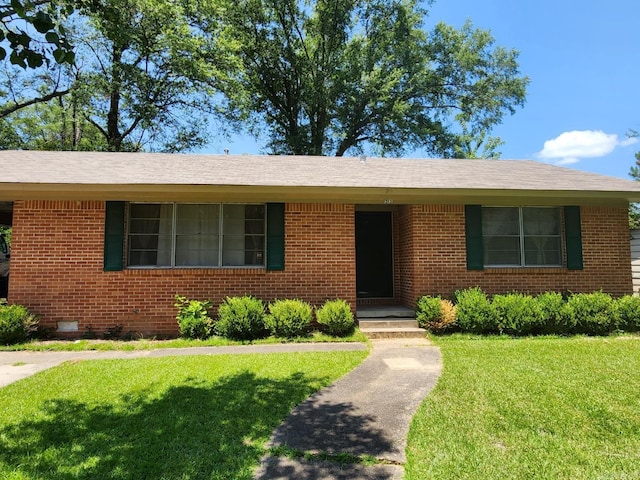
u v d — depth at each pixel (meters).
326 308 7.60
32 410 3.89
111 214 7.77
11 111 19.80
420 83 24.27
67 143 23.05
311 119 24.31
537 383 4.70
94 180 7.20
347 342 7.19
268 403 4.11
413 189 7.70
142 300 7.77
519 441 3.28
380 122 24.17
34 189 6.98
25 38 2.74
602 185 8.40
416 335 7.64
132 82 18.27
